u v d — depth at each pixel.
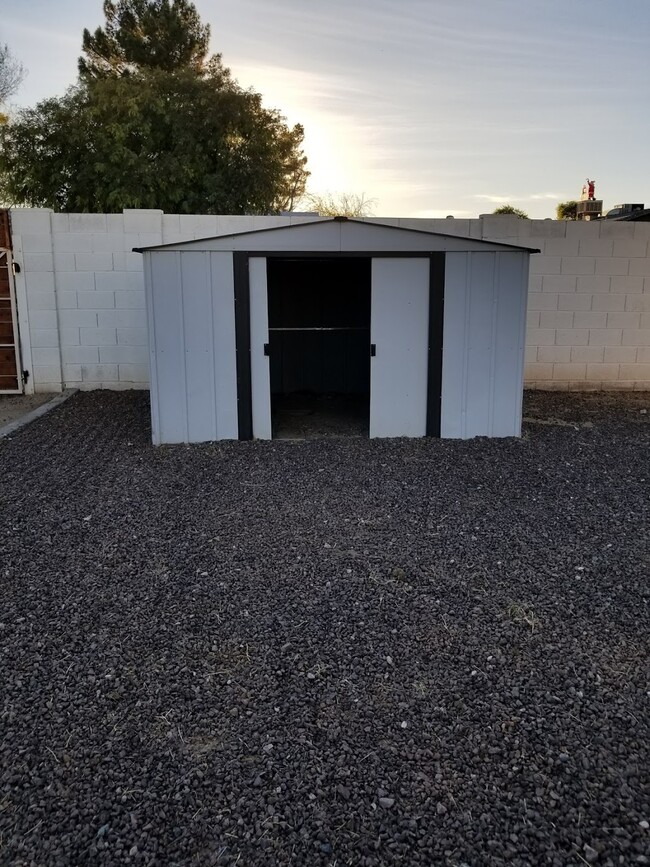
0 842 1.93
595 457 6.21
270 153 22.52
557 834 1.96
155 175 19.78
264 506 4.80
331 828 1.99
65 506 4.76
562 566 3.77
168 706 2.54
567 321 9.87
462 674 2.74
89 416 7.89
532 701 2.57
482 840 1.95
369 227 6.50
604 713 2.49
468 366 6.80
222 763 2.25
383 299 6.66
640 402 9.23
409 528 4.37
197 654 2.89
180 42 25.50
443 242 6.57
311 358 10.12
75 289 9.10
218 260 6.48
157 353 6.55
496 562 3.82
